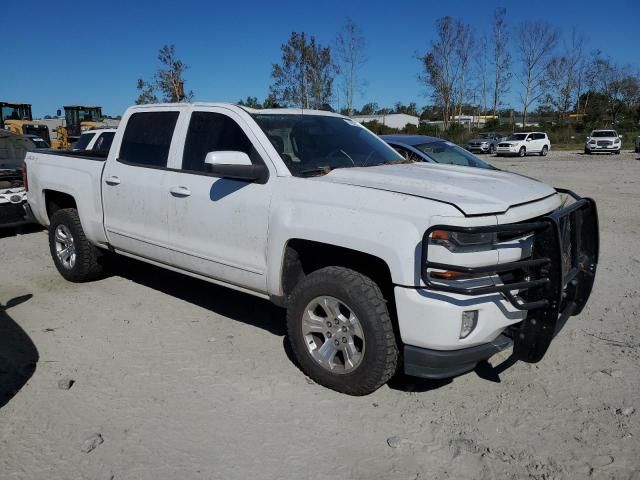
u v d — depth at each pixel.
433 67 57.91
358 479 3.11
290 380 4.18
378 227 3.58
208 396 3.95
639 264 7.32
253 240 4.32
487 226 3.35
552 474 3.15
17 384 4.09
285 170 4.24
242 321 5.32
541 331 3.64
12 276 6.76
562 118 66.44
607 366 4.40
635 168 25.11
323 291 3.87
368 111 80.81
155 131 5.29
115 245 5.69
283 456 3.30
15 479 3.08
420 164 4.88
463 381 4.20
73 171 6.04
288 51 35.31
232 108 4.71
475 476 3.15
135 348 4.71
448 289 3.37
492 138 44.50
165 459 3.26
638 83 69.38
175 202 4.89
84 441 3.39
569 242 4.04
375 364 3.70
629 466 3.21
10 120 27.44
